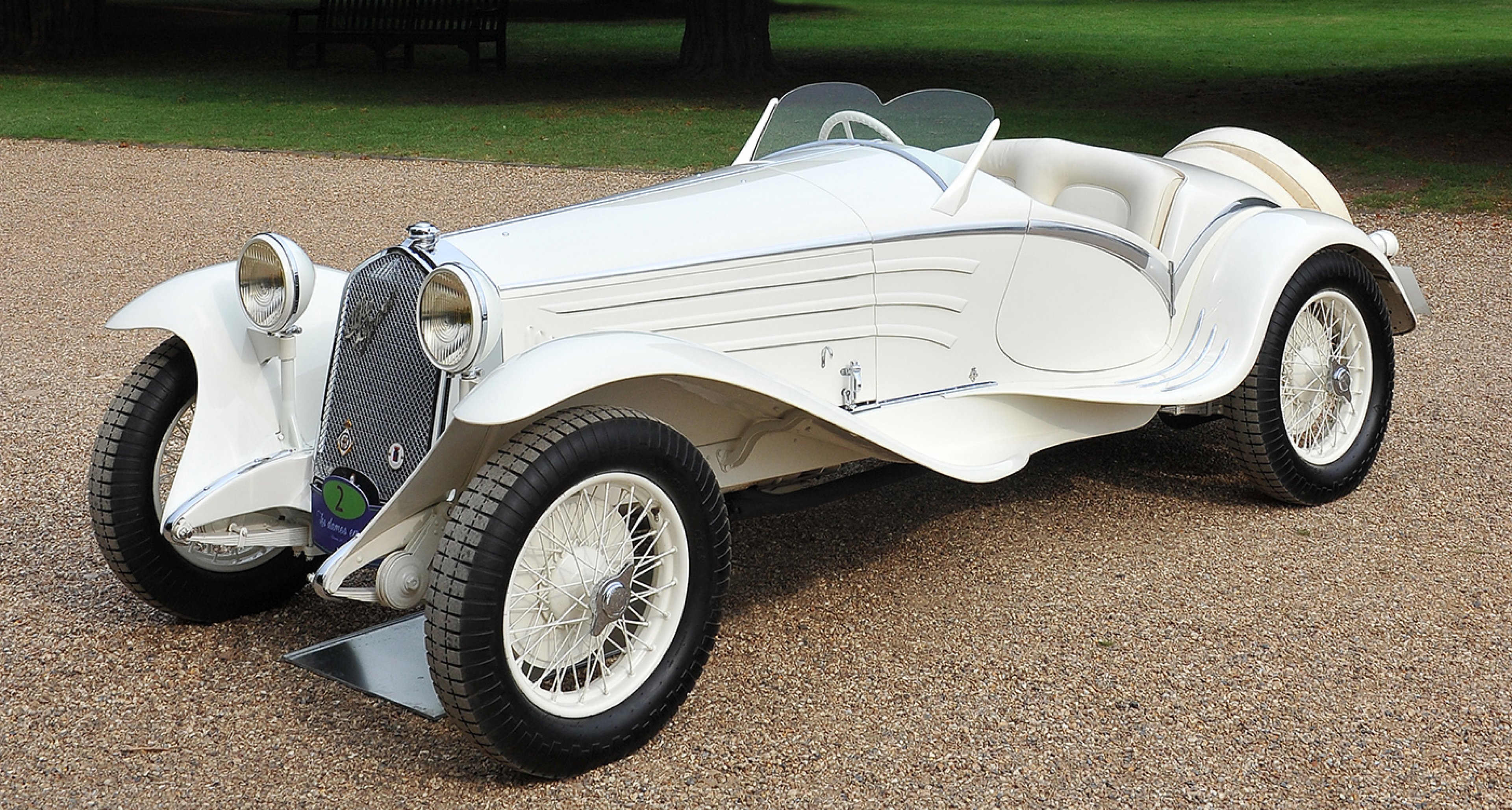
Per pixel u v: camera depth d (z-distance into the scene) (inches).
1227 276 171.0
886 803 109.2
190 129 518.9
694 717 123.6
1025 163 185.5
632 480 111.3
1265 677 130.0
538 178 424.2
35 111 556.4
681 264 128.1
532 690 109.4
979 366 152.5
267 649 137.4
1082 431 160.6
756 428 132.5
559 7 1284.4
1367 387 180.2
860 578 154.8
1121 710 123.8
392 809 108.9
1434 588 150.0
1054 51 870.4
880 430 142.1
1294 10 1230.9
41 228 357.1
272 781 112.7
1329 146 485.1
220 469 130.6
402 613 146.5
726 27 705.6
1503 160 449.1
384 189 406.6
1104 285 162.6
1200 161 200.8
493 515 103.7
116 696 127.0
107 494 131.5
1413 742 117.9
